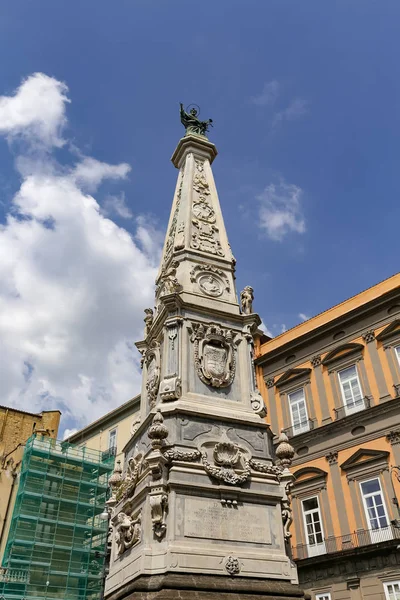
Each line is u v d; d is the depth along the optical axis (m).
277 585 10.66
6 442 33.78
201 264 16.17
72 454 35.19
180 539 10.52
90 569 31.05
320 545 23.62
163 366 13.72
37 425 35.94
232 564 10.55
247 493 11.67
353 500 23.31
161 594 9.47
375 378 25.06
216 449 11.95
